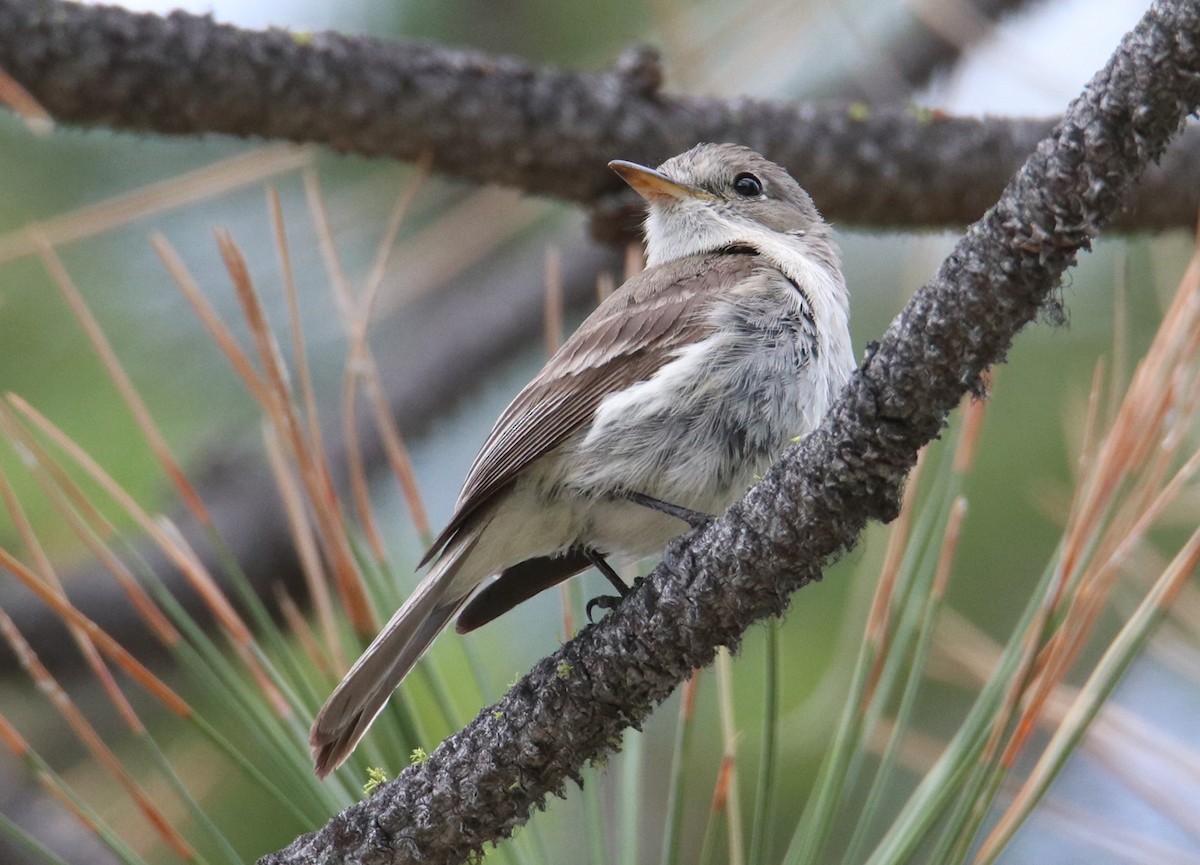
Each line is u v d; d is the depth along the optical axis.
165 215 9.50
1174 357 5.47
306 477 6.00
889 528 7.93
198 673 5.53
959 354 4.80
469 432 11.21
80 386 9.11
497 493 8.00
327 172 10.03
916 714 9.12
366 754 5.93
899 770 8.90
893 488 5.09
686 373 7.75
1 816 5.24
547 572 8.29
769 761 5.17
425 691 7.89
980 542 9.48
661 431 7.72
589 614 6.20
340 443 10.12
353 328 6.44
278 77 8.29
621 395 7.82
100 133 9.40
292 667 5.80
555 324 7.11
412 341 10.94
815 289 8.23
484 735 5.46
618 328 8.05
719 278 8.22
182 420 9.59
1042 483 9.44
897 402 4.91
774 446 7.73
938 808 5.29
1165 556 8.54
